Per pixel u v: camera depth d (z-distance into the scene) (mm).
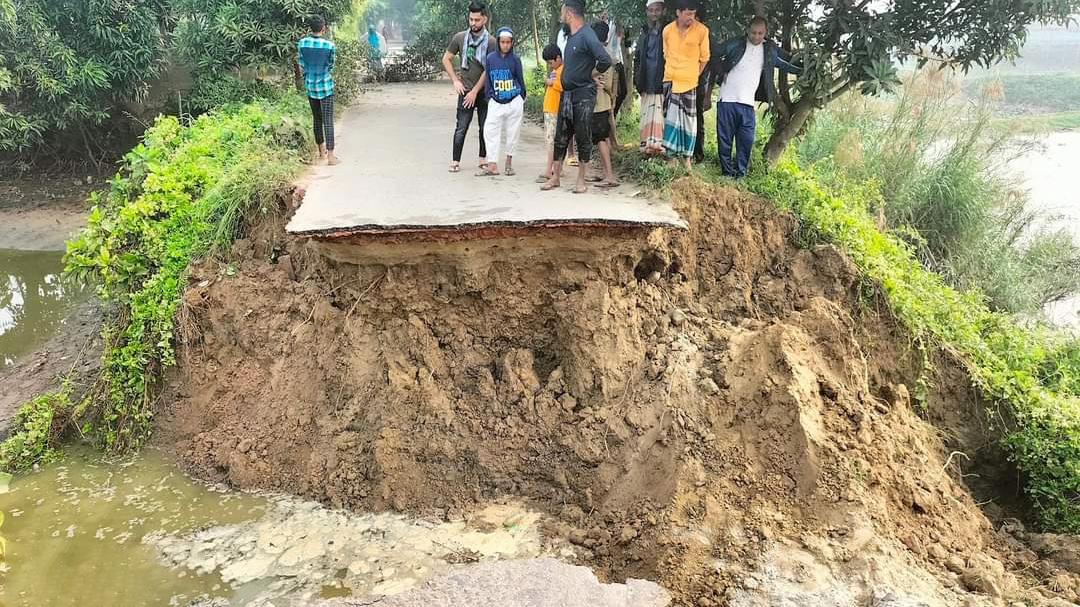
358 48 16828
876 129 12531
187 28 13641
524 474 6445
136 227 7945
